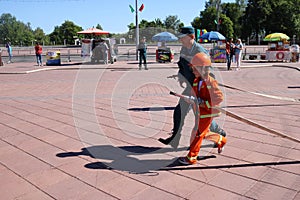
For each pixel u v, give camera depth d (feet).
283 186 10.43
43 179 11.30
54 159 13.10
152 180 11.08
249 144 14.47
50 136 16.17
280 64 61.72
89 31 71.51
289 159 12.67
